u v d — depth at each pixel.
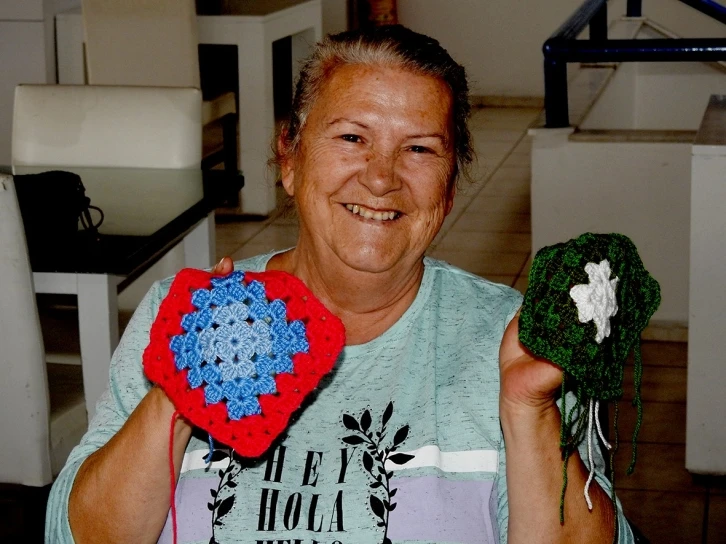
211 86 5.54
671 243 3.50
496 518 1.18
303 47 5.17
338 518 1.15
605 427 1.88
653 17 6.36
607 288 1.00
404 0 7.18
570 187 3.52
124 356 1.25
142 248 2.13
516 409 1.07
